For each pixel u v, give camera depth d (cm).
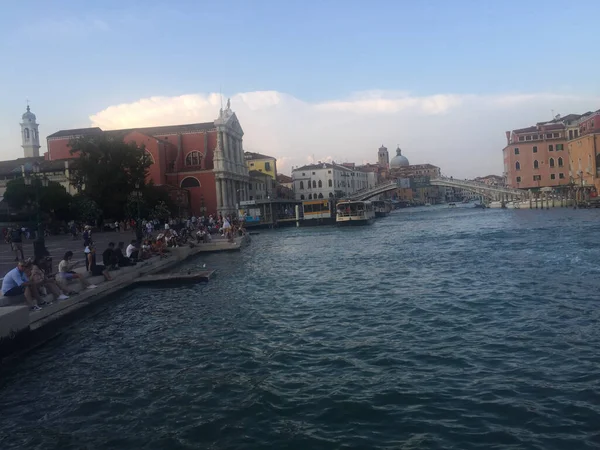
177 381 1062
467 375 982
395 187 11431
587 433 738
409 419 812
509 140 11738
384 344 1221
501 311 1484
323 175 13700
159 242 3375
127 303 2016
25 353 1348
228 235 4622
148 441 804
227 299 1970
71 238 4969
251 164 12775
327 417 838
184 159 8938
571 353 1071
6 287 1558
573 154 10012
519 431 753
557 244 3225
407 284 2081
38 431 874
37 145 9900
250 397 941
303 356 1167
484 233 4684
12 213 5547
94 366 1217
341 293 1962
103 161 5988
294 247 4516
